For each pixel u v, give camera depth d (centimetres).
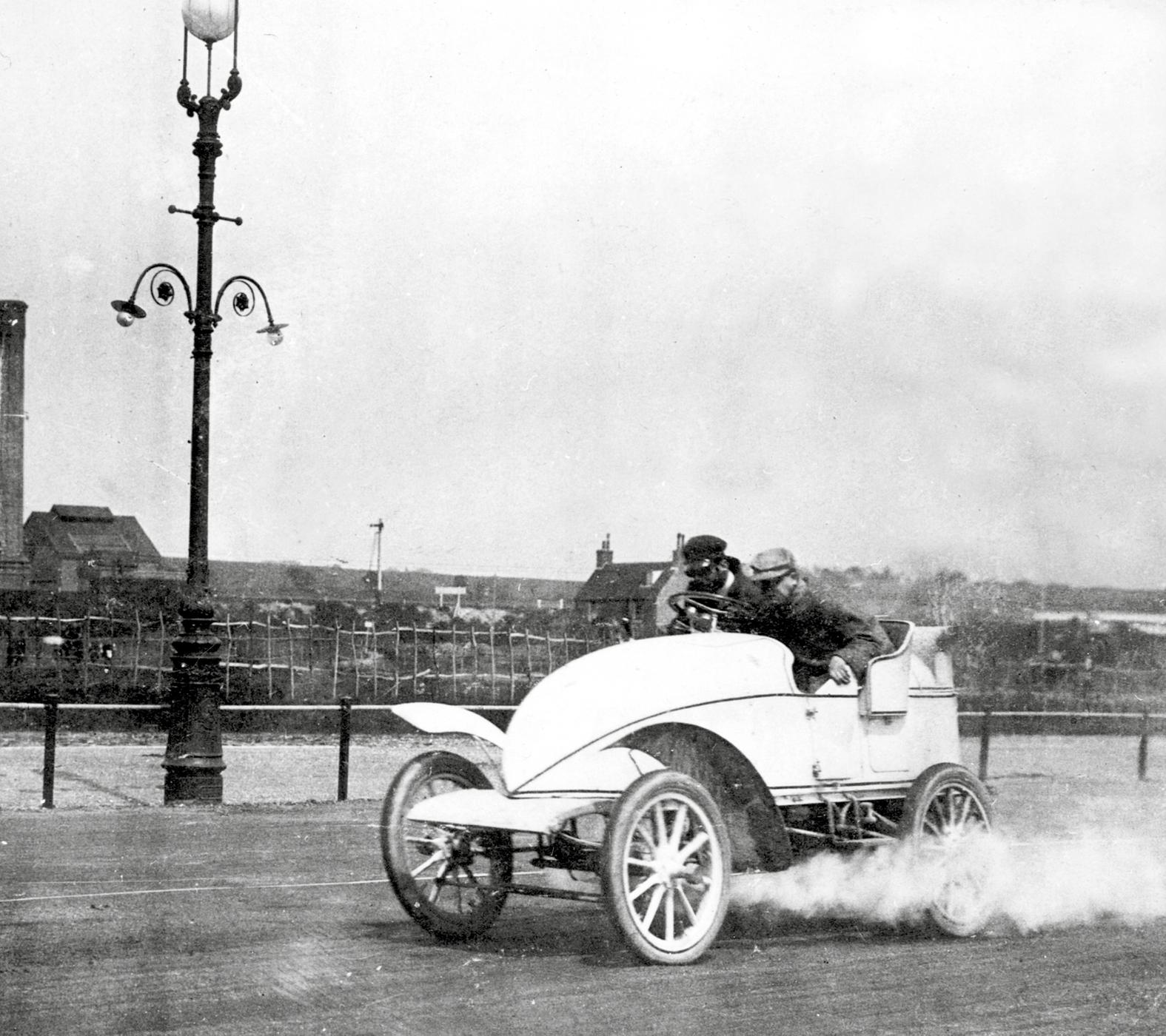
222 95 1354
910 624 720
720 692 616
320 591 5303
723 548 718
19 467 4541
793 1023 489
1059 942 661
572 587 4641
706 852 597
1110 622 3234
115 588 3216
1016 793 1584
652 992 531
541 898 760
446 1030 471
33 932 633
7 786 1442
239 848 963
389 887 784
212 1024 474
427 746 2231
